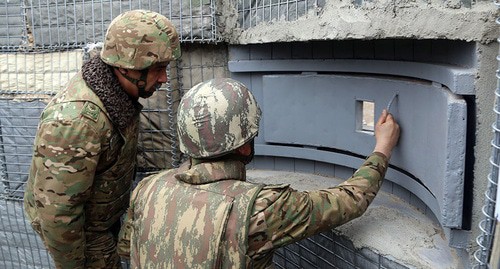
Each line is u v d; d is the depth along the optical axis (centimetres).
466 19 140
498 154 124
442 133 152
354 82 212
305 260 207
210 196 144
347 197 152
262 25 227
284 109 245
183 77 258
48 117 172
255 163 267
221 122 147
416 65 176
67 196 174
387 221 187
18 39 271
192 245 142
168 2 241
